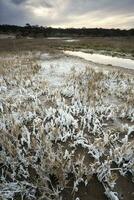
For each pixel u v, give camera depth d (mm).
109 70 12695
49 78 10297
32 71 11164
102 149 4562
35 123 5797
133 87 8891
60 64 14344
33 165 4164
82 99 7422
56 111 6594
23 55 18891
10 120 5711
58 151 4406
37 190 3762
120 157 4293
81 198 3604
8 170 4203
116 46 30781
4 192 3695
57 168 3803
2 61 14656
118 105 7012
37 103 7102
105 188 3711
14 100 7445
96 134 5418
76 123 5691
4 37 62719
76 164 4172
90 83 8625
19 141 5023
